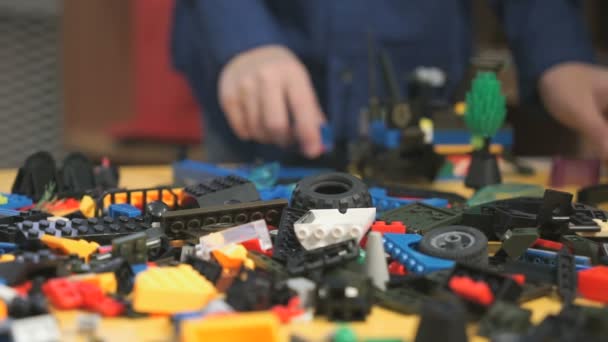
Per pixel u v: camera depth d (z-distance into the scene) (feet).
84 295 1.55
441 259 1.70
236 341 1.44
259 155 3.55
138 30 5.51
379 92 3.54
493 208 1.93
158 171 2.94
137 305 1.54
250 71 3.13
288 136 3.14
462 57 3.78
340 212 1.82
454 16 3.72
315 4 3.50
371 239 1.65
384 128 2.74
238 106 3.17
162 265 1.71
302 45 3.56
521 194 2.13
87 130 5.94
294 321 1.53
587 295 1.65
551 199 1.86
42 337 1.44
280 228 1.80
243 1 3.30
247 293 1.54
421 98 2.81
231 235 1.76
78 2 5.82
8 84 5.65
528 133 4.52
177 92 5.44
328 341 1.47
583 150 4.33
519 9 3.53
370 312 1.57
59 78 5.84
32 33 5.69
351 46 3.53
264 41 3.24
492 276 1.58
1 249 1.77
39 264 1.62
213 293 1.57
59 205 2.12
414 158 2.72
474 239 1.74
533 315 1.58
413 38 3.60
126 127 5.53
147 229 1.84
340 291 1.54
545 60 3.38
